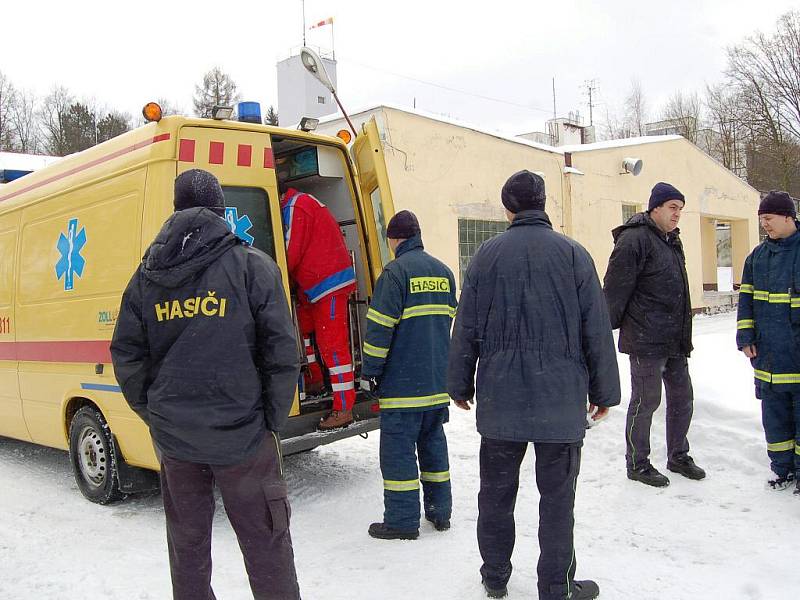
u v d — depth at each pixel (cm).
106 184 491
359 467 598
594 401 320
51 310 548
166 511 285
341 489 535
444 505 436
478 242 1290
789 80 3278
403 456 424
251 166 474
